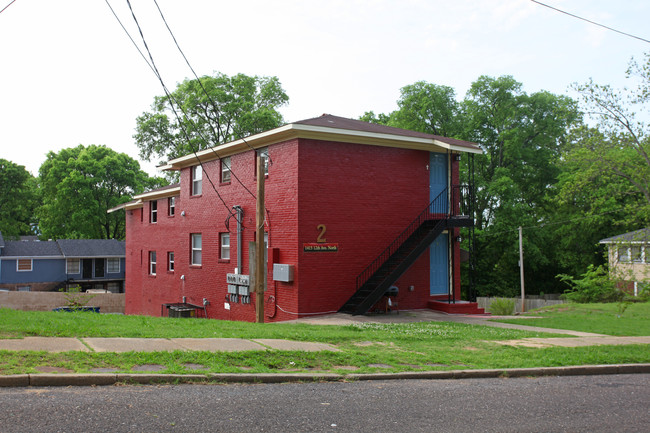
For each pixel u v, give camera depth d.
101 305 35.72
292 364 8.78
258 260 15.45
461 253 23.02
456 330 14.38
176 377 7.31
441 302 20.64
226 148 21.98
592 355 11.15
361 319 17.11
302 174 18.20
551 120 41.12
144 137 45.09
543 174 43.66
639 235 26.36
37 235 75.31
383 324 15.44
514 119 41.28
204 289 23.98
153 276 31.36
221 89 42.59
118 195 59.38
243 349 9.41
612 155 25.12
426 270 21.05
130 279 35.66
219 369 7.88
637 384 9.33
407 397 7.44
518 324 17.38
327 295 18.42
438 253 21.58
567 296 32.59
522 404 7.42
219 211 23.02
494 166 42.50
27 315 12.77
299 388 7.59
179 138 44.69
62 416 5.62
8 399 6.05
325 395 7.28
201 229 24.45
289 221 18.41
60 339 9.15
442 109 40.28
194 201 25.16
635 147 24.50
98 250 52.69
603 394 8.35
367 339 11.96
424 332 13.60
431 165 21.31
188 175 25.77
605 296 29.98
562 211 44.00
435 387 8.20
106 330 10.41
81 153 57.38
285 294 18.47
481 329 15.01
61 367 7.23
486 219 42.56
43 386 6.67
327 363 9.02
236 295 21.42
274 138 19.17
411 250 19.28
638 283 25.91
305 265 18.05
